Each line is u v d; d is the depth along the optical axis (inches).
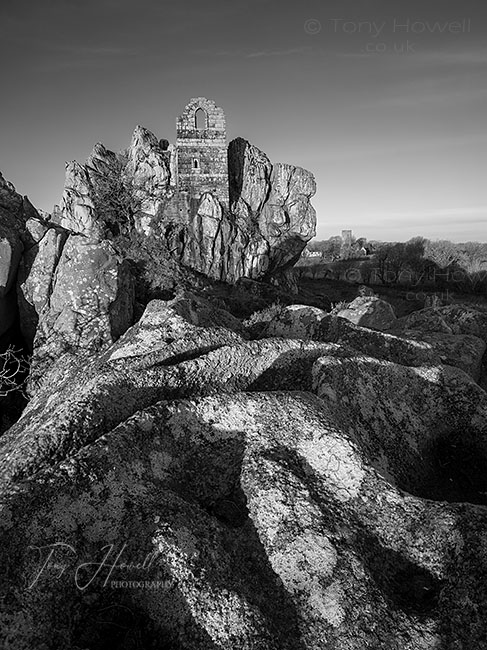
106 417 276.7
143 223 1750.7
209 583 195.2
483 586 207.6
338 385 347.3
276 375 366.3
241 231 1860.2
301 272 3762.3
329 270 3678.6
